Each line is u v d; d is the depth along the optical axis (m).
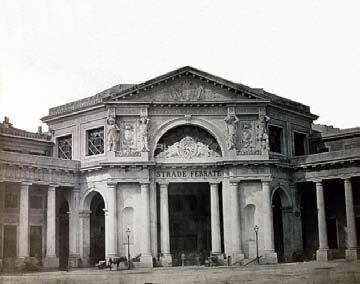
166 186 49.00
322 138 57.09
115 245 47.41
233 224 48.22
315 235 54.12
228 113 50.00
